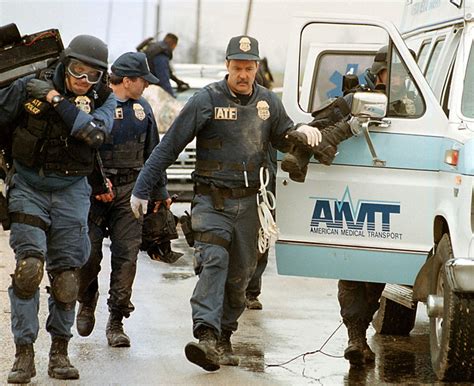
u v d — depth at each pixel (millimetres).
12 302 17484
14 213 17453
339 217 19156
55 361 18125
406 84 19406
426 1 22859
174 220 21547
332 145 18438
